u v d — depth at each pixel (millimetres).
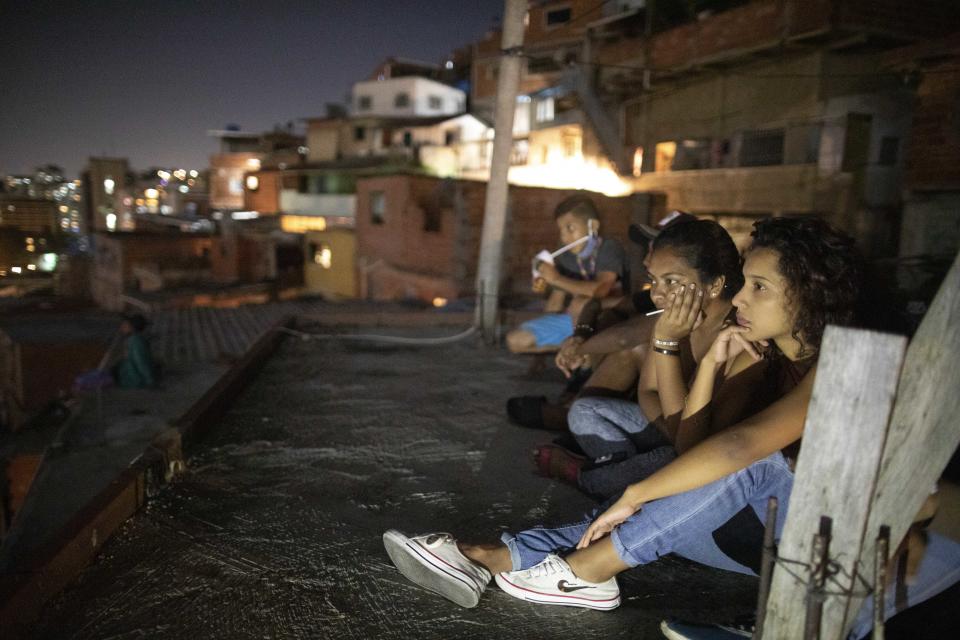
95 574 2479
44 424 12359
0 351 17234
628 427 3105
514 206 14781
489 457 3711
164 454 3289
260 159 48250
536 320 5223
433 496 3217
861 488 1384
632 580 2521
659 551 2115
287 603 2318
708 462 1803
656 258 2357
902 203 13578
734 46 16203
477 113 36188
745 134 16781
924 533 1848
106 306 32438
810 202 14648
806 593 1479
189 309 15656
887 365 1312
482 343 6727
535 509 3088
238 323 14008
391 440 3961
